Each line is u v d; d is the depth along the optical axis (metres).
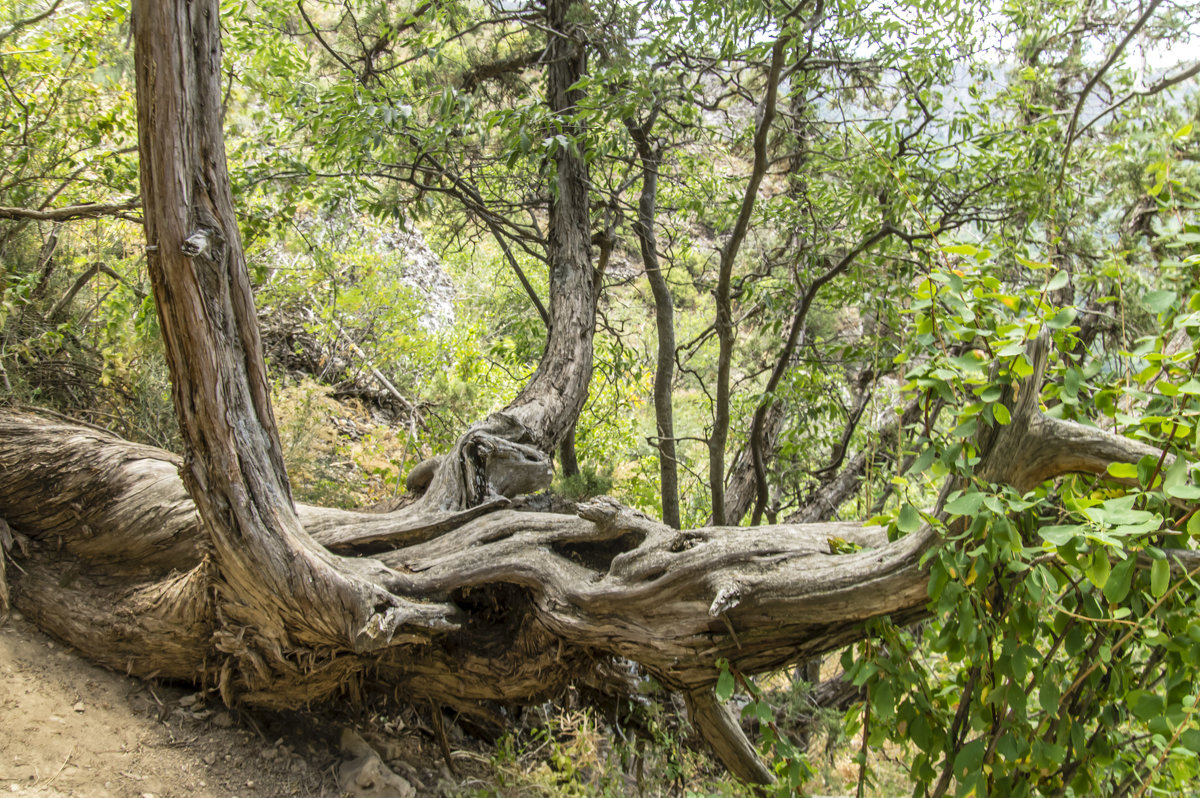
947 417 5.18
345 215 7.20
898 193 5.56
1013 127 6.00
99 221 6.96
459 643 4.14
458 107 5.38
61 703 3.72
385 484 7.52
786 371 7.07
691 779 4.82
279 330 9.27
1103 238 6.42
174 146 2.98
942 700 3.12
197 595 3.76
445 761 4.54
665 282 7.48
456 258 12.81
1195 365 2.34
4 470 4.40
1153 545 2.51
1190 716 2.40
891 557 2.98
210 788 3.62
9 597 4.17
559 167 6.50
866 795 4.74
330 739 4.24
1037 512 2.79
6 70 5.58
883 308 6.24
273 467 3.54
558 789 4.48
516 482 4.85
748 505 8.66
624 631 3.52
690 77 5.86
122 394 6.11
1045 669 2.71
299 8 6.24
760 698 3.36
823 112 8.40
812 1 5.25
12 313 5.47
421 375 9.98
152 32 2.88
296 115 6.29
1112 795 3.14
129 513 4.28
